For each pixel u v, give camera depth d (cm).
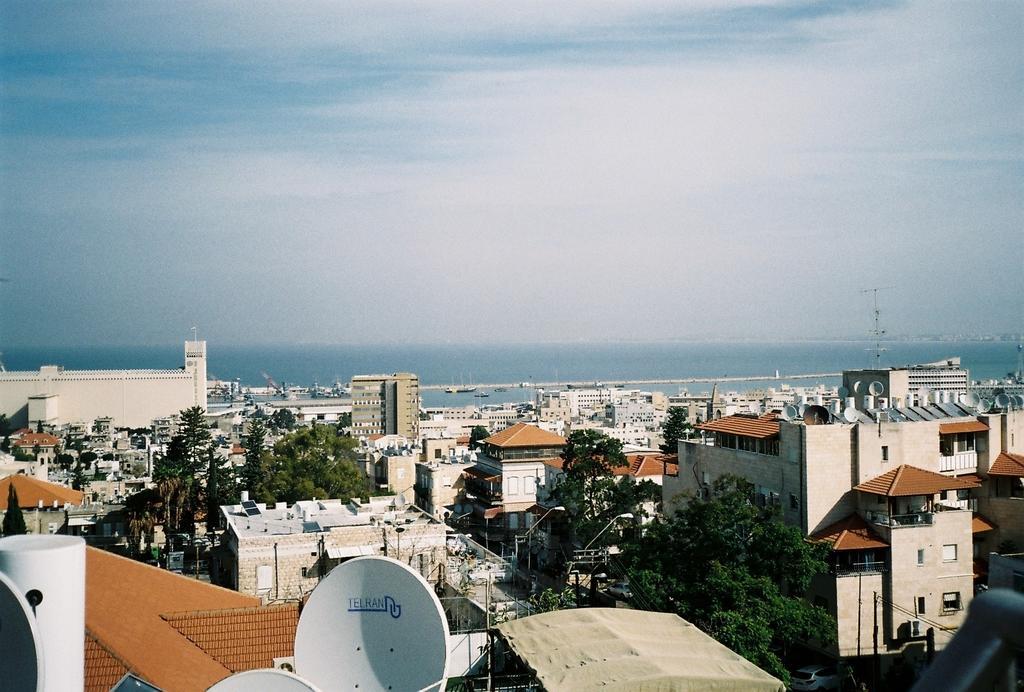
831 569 5438
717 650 2997
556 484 9088
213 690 1730
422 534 6281
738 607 4697
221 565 6994
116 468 18212
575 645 2967
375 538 6197
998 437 6456
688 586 4997
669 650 2944
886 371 7338
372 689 1925
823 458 5878
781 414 6544
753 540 5194
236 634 3559
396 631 1942
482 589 5916
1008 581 4047
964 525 5647
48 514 9988
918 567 5522
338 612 1975
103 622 3309
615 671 2714
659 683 2634
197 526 10294
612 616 3306
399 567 1952
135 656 3078
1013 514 6238
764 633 4425
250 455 14788
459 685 3291
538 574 8506
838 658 5350
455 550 6875
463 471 12156
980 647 420
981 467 6462
